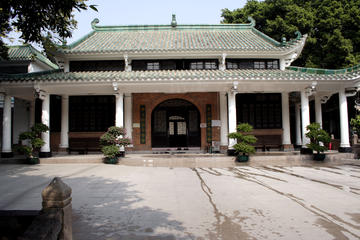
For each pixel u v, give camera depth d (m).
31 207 5.28
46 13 5.39
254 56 13.62
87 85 11.05
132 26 17.27
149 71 13.06
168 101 15.41
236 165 10.73
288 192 6.32
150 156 12.01
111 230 4.00
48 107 11.75
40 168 10.04
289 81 10.95
